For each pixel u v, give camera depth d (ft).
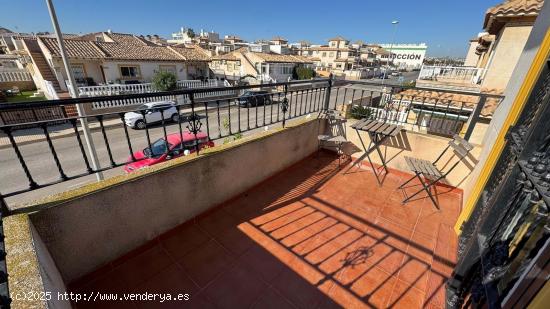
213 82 62.49
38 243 4.55
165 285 6.38
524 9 17.92
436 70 33.91
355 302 6.13
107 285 6.25
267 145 10.75
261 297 6.19
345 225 8.90
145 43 70.28
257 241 7.95
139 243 7.14
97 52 51.11
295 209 9.67
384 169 13.15
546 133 4.51
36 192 18.61
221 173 8.96
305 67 99.04
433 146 11.57
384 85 12.58
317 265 7.15
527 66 7.82
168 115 36.78
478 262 5.52
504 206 5.25
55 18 15.64
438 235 8.58
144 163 17.34
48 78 53.06
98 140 30.14
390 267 7.18
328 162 13.85
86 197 5.64
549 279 2.93
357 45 195.21
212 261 7.15
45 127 5.09
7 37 100.32
